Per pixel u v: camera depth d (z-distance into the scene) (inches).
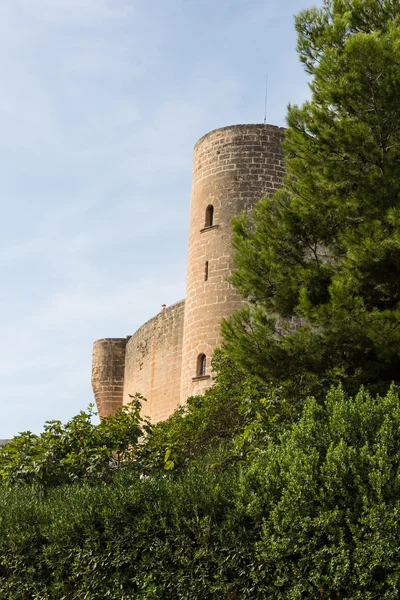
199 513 442.3
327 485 409.7
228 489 455.2
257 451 564.7
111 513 465.1
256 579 409.4
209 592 421.1
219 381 831.1
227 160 1187.3
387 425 428.1
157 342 1621.6
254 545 417.1
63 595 467.5
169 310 1578.5
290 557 411.2
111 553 457.7
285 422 606.5
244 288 673.6
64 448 635.5
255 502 426.3
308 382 621.0
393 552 381.7
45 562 482.9
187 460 623.5
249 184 1164.5
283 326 658.2
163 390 1549.0
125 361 1942.7
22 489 582.2
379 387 585.3
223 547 423.2
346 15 661.3
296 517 408.8
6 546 496.4
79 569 466.9
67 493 534.3
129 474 541.3
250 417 647.8
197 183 1222.9
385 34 631.8
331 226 655.8
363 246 586.9
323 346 603.8
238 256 672.4
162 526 447.5
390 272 605.3
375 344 573.0
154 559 444.1
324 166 632.4
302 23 693.9
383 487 401.1
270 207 687.1
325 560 398.3
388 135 625.3
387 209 601.3
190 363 1146.7
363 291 617.6
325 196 650.2
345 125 614.5
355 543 397.4
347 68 625.9
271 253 653.3
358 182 629.0
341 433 439.2
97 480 601.9
